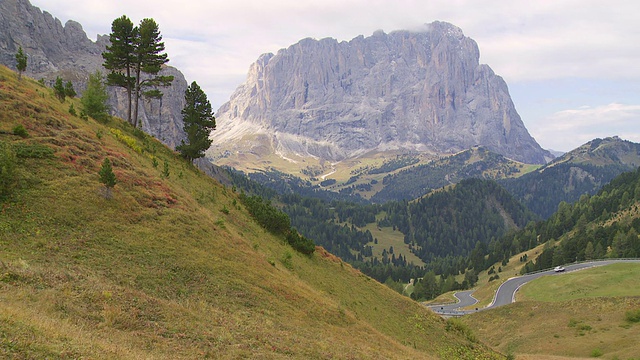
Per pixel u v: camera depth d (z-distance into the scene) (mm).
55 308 19047
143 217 36281
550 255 153750
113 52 66812
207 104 76188
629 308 69375
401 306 57906
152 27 67625
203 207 50594
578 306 76312
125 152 49938
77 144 41938
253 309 30828
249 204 66625
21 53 53438
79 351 15258
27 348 14070
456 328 56469
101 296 22078
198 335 22031
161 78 70062
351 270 65812
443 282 194875
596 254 143375
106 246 29844
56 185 33562
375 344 35438
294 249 60344
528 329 73875
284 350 24531
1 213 28062
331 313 38312
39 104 45781
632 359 52125
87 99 63125
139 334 19875
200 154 75250
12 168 31078
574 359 54375
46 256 25703
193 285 30266
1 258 23078
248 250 42875
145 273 28641
